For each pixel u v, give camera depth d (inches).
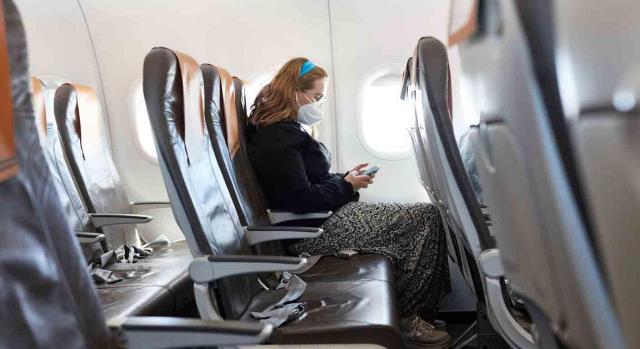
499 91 15.0
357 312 54.4
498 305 45.1
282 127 90.2
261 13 116.4
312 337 49.5
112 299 67.1
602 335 12.9
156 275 79.9
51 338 24.8
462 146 59.3
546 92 11.9
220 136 75.3
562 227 12.7
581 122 12.0
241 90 94.1
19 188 24.1
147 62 51.9
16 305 23.5
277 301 62.4
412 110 71.2
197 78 58.8
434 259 89.6
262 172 89.7
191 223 51.9
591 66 12.0
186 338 30.4
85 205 94.9
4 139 22.8
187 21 119.6
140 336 30.8
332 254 88.0
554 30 11.8
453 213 50.8
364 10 113.3
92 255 84.9
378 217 90.6
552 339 19.0
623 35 11.9
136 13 121.6
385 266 78.2
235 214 66.6
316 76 93.5
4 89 22.8
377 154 116.0
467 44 17.1
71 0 120.2
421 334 85.4
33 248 24.5
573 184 12.1
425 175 87.6
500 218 21.1
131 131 126.4
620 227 12.3
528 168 14.3
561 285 14.7
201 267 52.1
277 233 70.8
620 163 12.1
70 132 95.4
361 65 114.6
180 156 51.8
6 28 23.9
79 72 123.0
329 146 117.4
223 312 55.2
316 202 89.6
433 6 112.1
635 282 12.5
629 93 11.9
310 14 114.7
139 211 120.5
